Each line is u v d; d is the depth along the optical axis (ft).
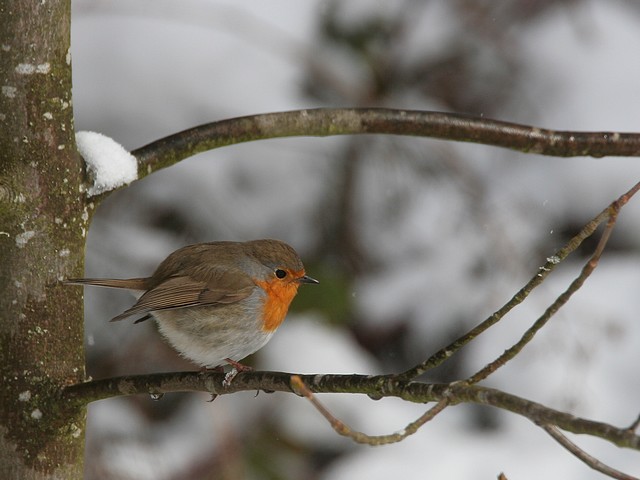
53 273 17.07
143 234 37.47
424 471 34.53
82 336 17.62
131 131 35.70
